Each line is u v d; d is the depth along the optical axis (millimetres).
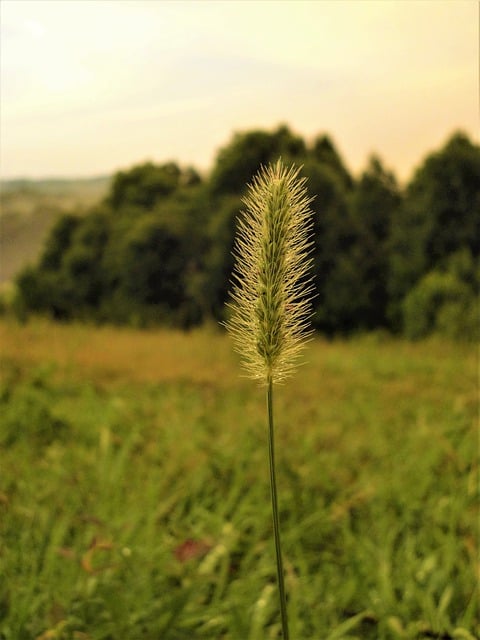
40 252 27906
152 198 27719
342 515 4320
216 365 9359
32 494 4090
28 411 5980
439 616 3219
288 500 4434
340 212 22031
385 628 3223
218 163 24531
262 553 3945
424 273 20812
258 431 5973
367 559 3797
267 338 1414
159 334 13531
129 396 7281
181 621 3102
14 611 2941
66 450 5121
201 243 24703
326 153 25250
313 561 3932
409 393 8047
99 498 4148
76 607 3047
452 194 20719
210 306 23359
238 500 4594
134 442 5445
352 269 21781
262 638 3123
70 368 8305
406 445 5797
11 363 7656
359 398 7629
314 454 5371
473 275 18109
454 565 3814
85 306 26672
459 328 15938
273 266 1402
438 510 4367
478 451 5480
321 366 10031
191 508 4344
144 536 3680
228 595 3430
